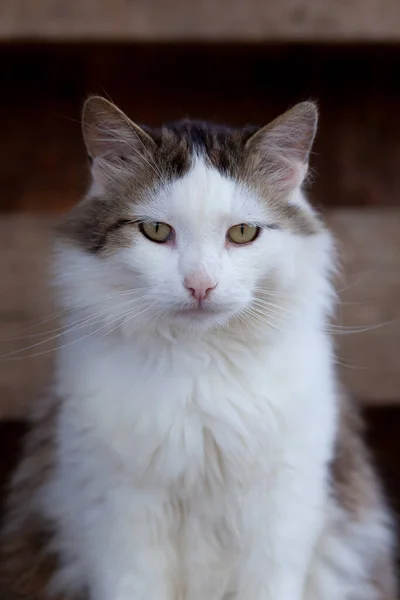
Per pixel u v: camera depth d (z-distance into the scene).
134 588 0.78
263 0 0.94
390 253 0.95
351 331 0.90
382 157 1.05
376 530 0.86
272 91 1.05
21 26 0.93
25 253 0.94
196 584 0.80
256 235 0.77
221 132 0.79
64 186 1.05
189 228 0.75
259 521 0.78
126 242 0.76
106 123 0.78
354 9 0.94
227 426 0.76
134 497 0.77
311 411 0.77
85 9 0.93
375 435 1.05
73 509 0.79
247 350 0.77
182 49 0.97
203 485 0.77
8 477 0.99
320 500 0.78
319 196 1.05
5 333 0.94
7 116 1.05
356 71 1.03
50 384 0.85
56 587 0.82
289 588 0.79
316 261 0.79
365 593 0.85
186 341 0.77
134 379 0.77
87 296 0.77
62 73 1.03
